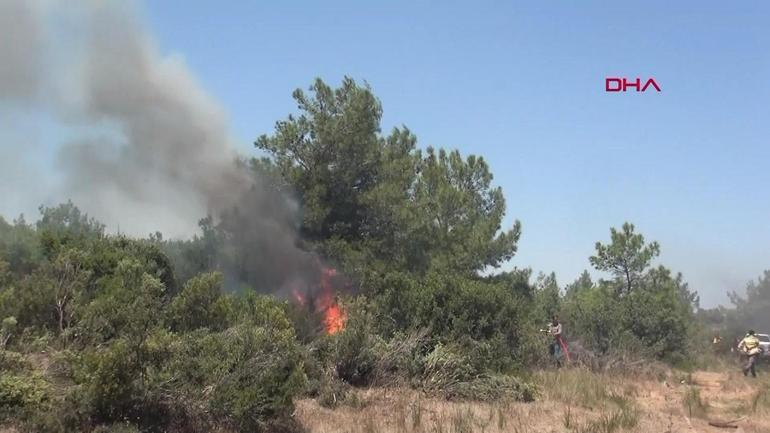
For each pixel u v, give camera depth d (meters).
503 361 14.74
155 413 7.86
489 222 24.20
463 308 14.73
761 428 11.52
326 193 21.44
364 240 21.23
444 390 12.38
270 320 11.48
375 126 22.19
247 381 8.36
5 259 17.48
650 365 19.94
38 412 7.28
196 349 8.77
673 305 25.48
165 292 14.02
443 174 25.22
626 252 28.94
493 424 10.39
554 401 12.88
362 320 12.92
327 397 10.72
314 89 21.78
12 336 9.80
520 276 25.12
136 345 7.79
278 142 21.44
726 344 30.47
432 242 22.73
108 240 14.53
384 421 9.91
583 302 27.42
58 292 11.07
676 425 11.43
